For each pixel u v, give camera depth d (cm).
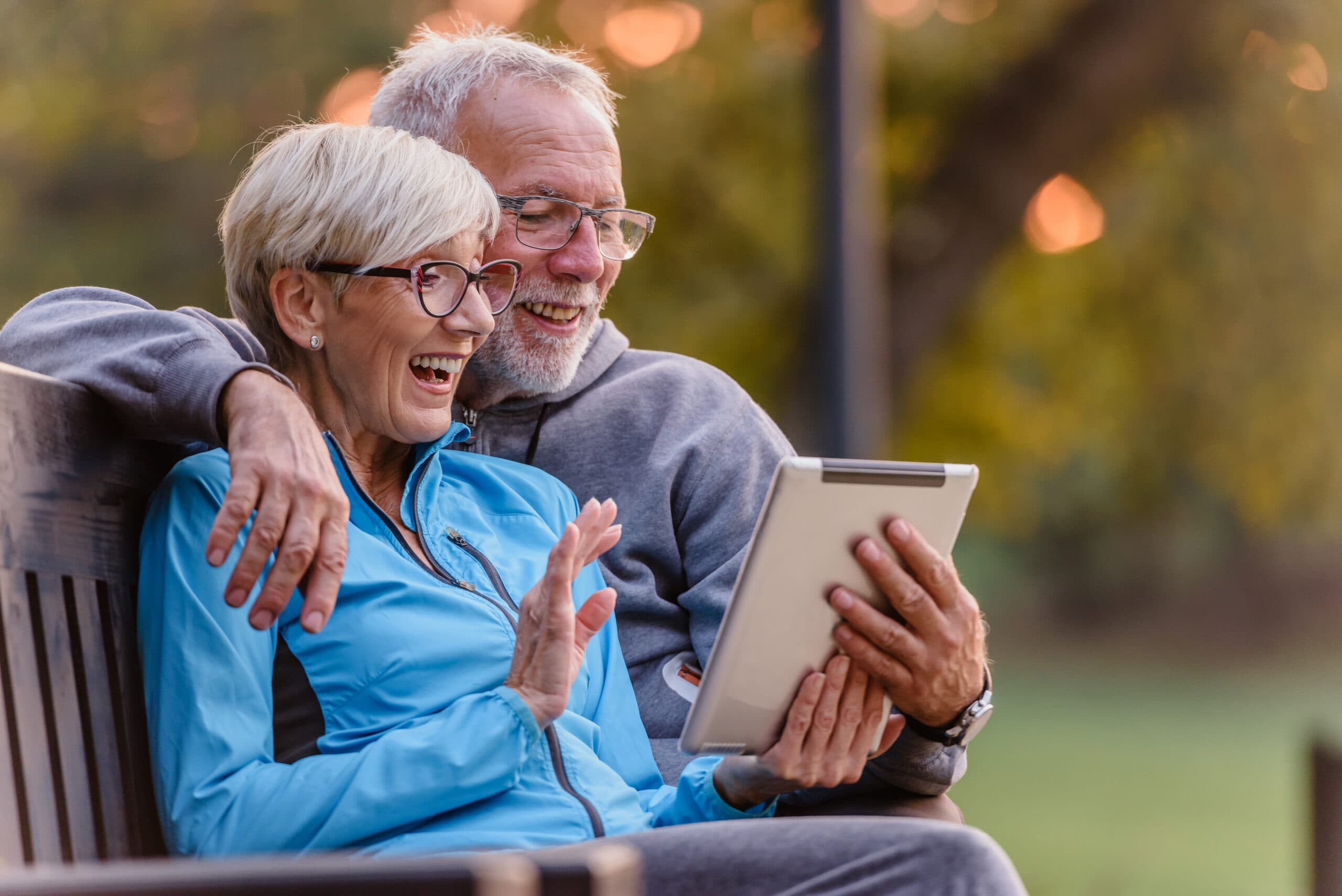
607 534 259
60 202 1473
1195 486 2009
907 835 227
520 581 289
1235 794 1407
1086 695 2416
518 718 244
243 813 233
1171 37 1327
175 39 1438
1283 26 1384
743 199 1254
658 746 326
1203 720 2080
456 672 262
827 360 838
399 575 269
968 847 223
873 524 249
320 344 278
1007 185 1337
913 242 1326
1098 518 2306
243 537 254
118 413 257
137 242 1453
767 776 270
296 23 1410
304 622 229
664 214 1276
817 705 259
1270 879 976
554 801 255
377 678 258
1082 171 1423
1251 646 2958
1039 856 1080
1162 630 2988
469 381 340
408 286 271
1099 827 1216
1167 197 1462
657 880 231
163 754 238
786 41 1291
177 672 241
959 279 1334
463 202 279
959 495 253
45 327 272
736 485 347
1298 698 2345
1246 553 2928
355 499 276
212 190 1441
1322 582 2948
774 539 243
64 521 238
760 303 1260
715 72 1296
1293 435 1545
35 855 214
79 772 230
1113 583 2938
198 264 1448
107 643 245
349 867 143
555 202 337
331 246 271
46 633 227
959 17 1362
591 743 285
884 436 1143
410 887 143
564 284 336
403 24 1377
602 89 362
